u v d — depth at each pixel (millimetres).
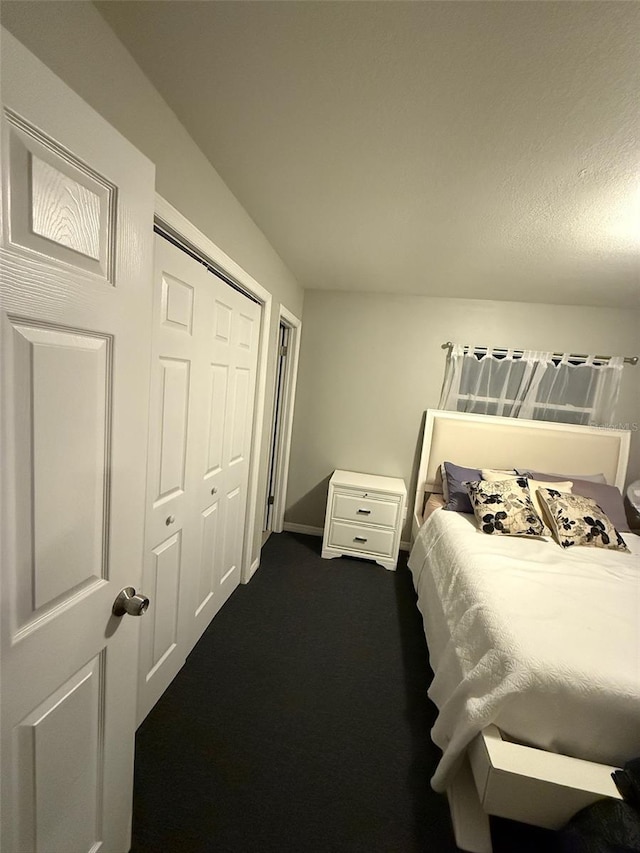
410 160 1296
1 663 568
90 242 665
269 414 2572
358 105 1062
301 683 1723
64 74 755
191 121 1185
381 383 3221
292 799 1229
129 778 961
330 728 1507
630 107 962
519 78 912
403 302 3115
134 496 845
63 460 650
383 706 1638
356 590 2568
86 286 659
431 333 3109
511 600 1449
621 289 2414
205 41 888
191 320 1439
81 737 771
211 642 1920
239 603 2271
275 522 3443
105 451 750
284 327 3139
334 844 1115
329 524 2975
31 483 593
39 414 595
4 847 611
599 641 1239
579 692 1089
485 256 2076
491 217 1632
